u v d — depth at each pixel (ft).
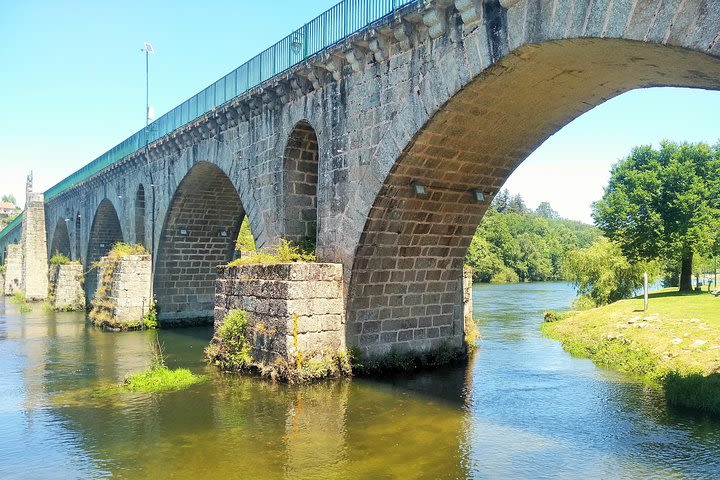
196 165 89.76
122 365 68.74
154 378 58.13
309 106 62.64
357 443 39.01
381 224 55.88
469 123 49.52
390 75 51.47
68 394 54.19
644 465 34.68
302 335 54.75
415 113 48.73
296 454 37.01
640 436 39.91
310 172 69.00
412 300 62.80
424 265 62.69
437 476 33.35
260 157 72.28
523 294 237.04
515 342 84.48
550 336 90.74
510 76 43.45
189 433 41.52
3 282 246.68
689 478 32.65
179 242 105.40
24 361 72.13
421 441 39.34
